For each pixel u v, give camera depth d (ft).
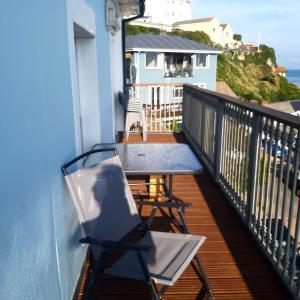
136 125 28.22
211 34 176.65
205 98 17.20
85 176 7.31
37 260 5.43
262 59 176.24
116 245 6.28
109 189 7.76
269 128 9.02
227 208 12.81
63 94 7.31
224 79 140.87
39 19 5.77
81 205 7.02
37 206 5.48
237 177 12.06
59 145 6.91
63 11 7.43
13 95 4.59
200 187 14.96
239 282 8.51
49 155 6.20
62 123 7.18
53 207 6.38
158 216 12.03
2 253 4.18
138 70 71.61
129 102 23.25
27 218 5.02
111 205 7.70
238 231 11.07
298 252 8.46
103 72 15.06
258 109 9.51
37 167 5.51
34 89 5.45
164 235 8.04
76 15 8.82
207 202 13.35
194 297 7.95
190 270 8.95
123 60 28.81
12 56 4.59
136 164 9.74
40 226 5.61
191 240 7.77
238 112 11.91
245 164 11.13
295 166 7.37
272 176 8.73
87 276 8.75
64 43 7.48
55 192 6.55
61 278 6.83
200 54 82.74
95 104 12.64
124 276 6.59
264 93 148.66
